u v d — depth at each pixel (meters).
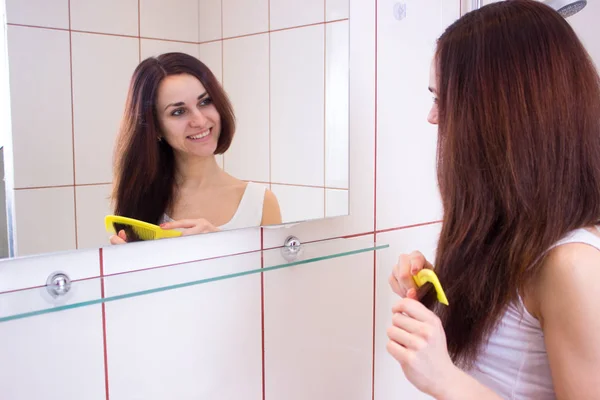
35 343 0.65
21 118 0.61
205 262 0.79
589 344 0.61
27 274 0.63
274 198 0.85
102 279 0.69
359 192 1.01
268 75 0.82
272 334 0.90
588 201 0.67
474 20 0.74
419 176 1.15
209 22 0.75
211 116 0.76
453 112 0.74
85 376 0.69
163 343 0.76
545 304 0.66
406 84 1.10
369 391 1.08
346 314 1.02
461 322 0.78
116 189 0.69
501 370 0.77
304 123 0.88
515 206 0.69
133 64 0.69
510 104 0.68
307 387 0.96
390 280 0.92
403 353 0.67
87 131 0.66
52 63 0.63
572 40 0.69
